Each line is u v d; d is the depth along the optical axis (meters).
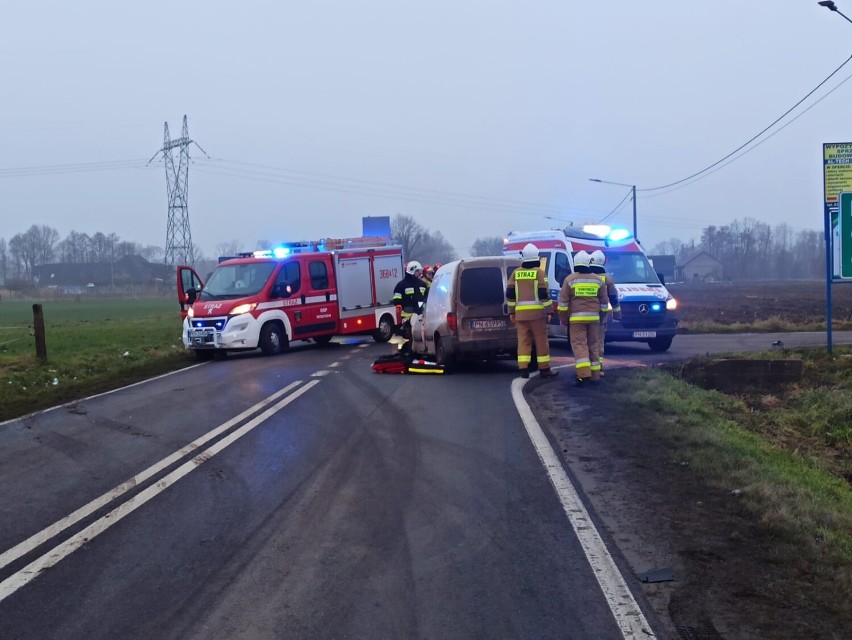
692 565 5.41
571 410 10.67
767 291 62.19
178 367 17.78
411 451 8.67
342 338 24.70
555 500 6.85
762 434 11.12
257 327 19.03
